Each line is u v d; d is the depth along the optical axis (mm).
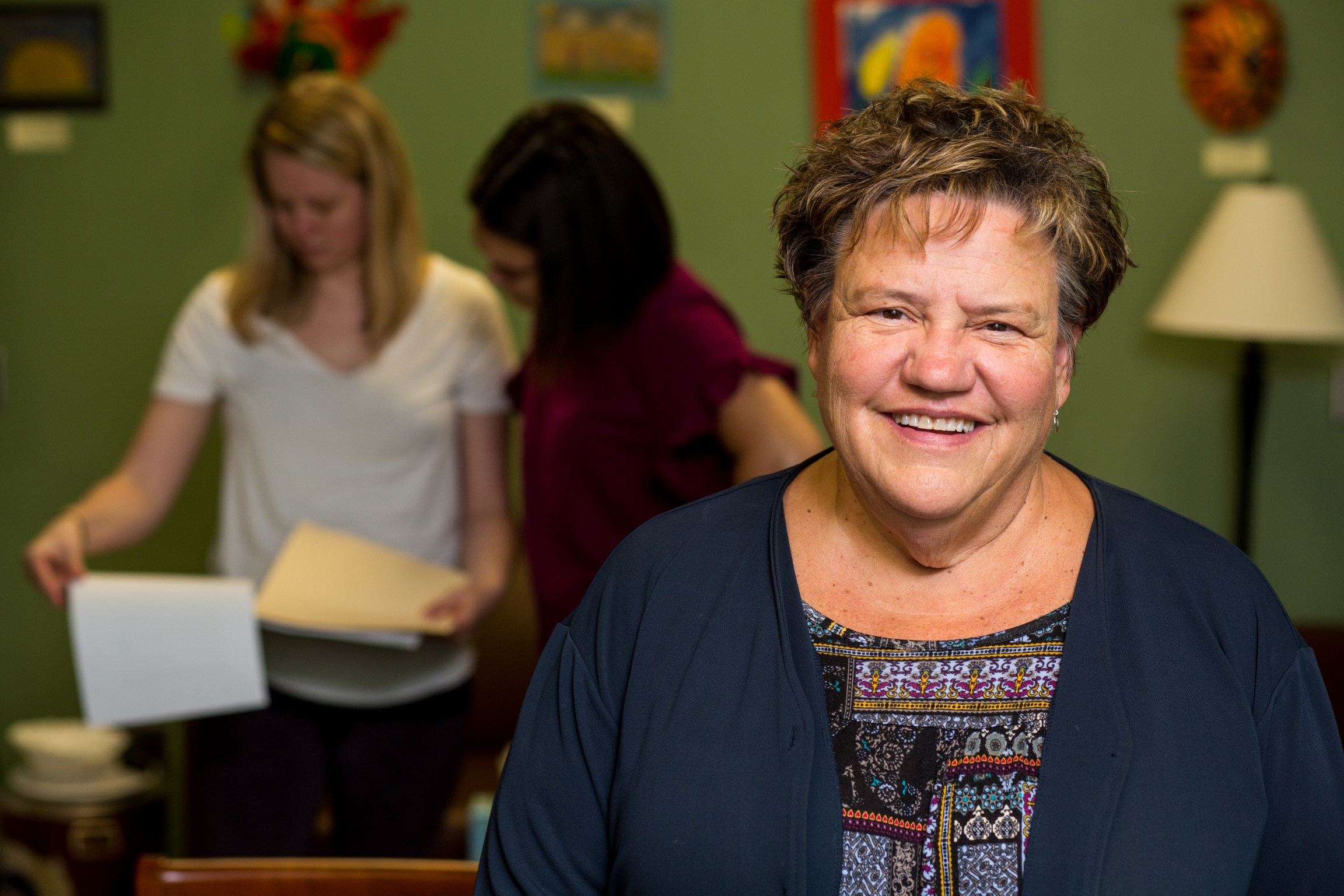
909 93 959
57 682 3477
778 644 992
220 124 3336
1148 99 3506
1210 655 941
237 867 1324
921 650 969
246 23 3252
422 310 2381
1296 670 954
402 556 2326
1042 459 1082
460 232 3408
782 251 1018
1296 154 3543
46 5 3283
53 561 2205
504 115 3385
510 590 3197
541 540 2051
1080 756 911
